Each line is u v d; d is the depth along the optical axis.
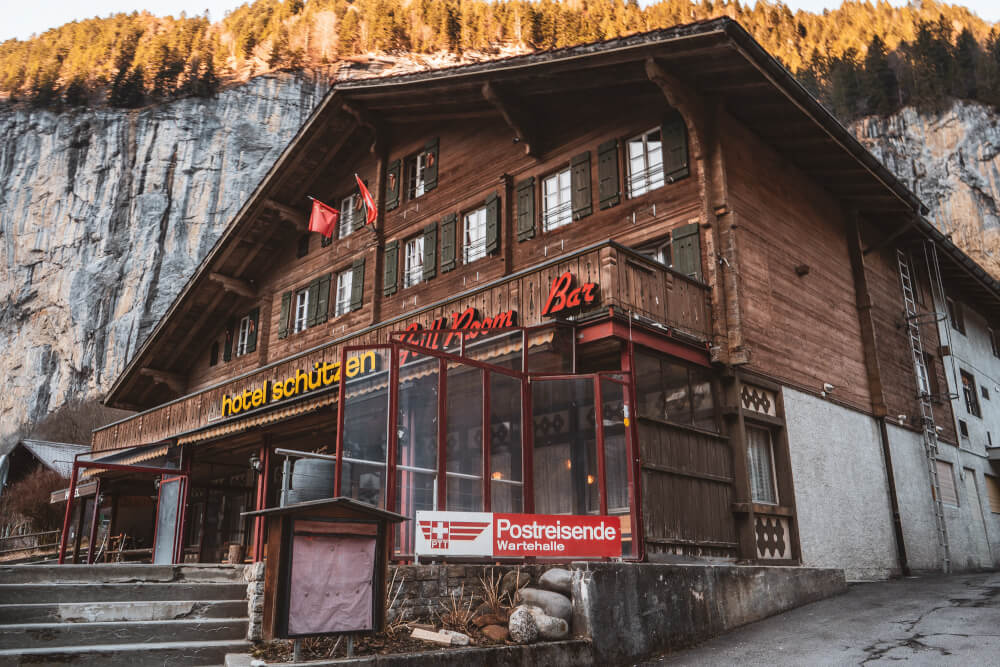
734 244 12.43
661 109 13.70
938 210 66.62
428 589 7.54
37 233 84.31
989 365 23.48
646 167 13.83
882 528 14.98
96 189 85.25
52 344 80.56
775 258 13.71
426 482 10.27
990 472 21.19
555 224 15.12
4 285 83.06
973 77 72.50
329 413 14.17
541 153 15.61
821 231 15.61
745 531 11.53
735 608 9.59
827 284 15.34
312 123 18.91
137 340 78.75
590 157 14.68
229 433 15.83
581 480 11.45
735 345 11.95
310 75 103.88
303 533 6.19
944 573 16.42
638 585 8.26
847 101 77.06
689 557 10.47
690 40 11.77
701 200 12.63
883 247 18.20
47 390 78.38
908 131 71.38
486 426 9.66
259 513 6.12
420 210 18.05
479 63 14.81
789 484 12.55
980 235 64.44
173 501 17.80
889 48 82.25
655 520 10.07
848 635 8.30
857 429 15.12
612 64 12.91
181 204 85.25
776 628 9.19
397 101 17.62
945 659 6.84
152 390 25.42
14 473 38.28
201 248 84.06
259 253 22.23
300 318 21.17
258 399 15.07
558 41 129.62
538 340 10.67
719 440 11.78
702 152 12.82
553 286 11.17
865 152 14.88
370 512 6.52
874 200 16.61
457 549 7.96
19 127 89.19
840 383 14.94
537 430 12.21
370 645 6.66
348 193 20.42
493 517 8.15
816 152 14.80
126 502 23.91
